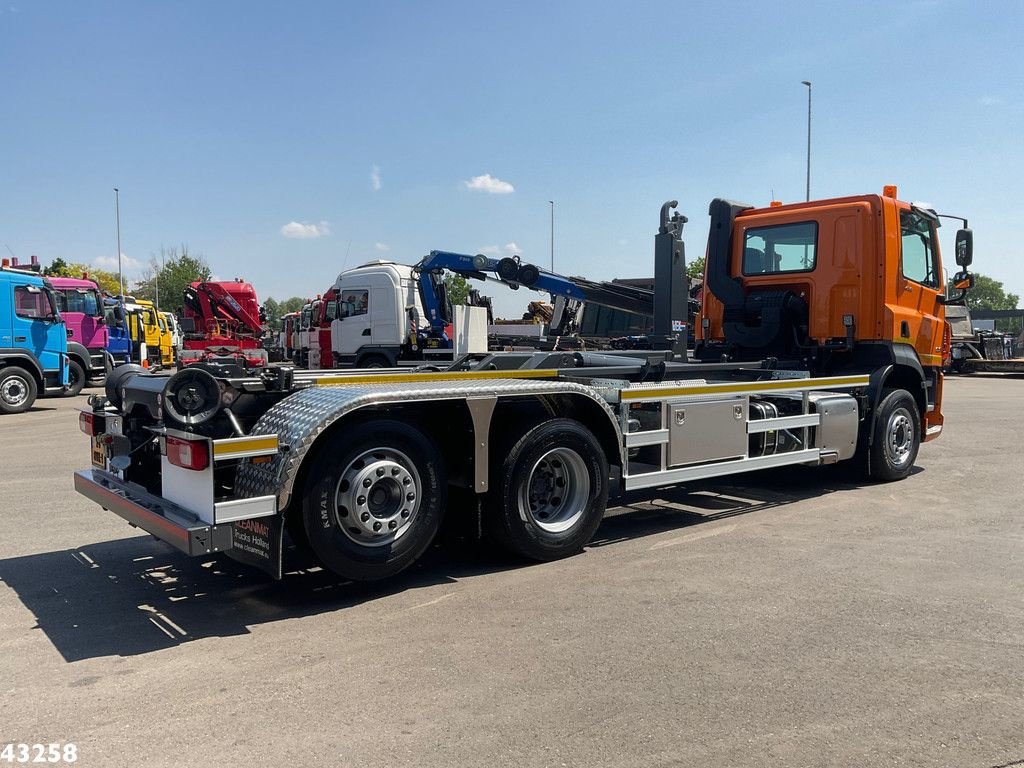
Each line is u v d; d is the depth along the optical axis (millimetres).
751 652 3904
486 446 5137
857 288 8219
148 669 3783
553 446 5422
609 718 3234
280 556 4367
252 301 33156
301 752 2994
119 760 2951
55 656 3955
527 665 3766
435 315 19984
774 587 4918
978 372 29562
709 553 5719
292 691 3518
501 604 4656
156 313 30172
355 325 20062
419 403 4902
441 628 4277
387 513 4801
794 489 8117
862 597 4723
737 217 9289
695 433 6434
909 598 4699
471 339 8852
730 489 8156
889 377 8719
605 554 5730
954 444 11172
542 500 5598
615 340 17828
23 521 6824
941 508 7148
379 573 4738
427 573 5320
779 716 3250
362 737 3100
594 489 5715
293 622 4418
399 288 19625
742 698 3410
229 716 3289
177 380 4512
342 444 4535
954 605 4574
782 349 8906
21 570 5434
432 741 3062
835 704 3357
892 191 8461
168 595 4910
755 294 9031
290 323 36344
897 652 3906
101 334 22516
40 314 17047
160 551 5906
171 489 4621
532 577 5180
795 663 3771
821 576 5141
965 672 3676
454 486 5438
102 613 4590
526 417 5449
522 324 26281
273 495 4320
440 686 3545
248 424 5035
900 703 3367
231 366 5156
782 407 7547
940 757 2943
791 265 8742
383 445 4715
